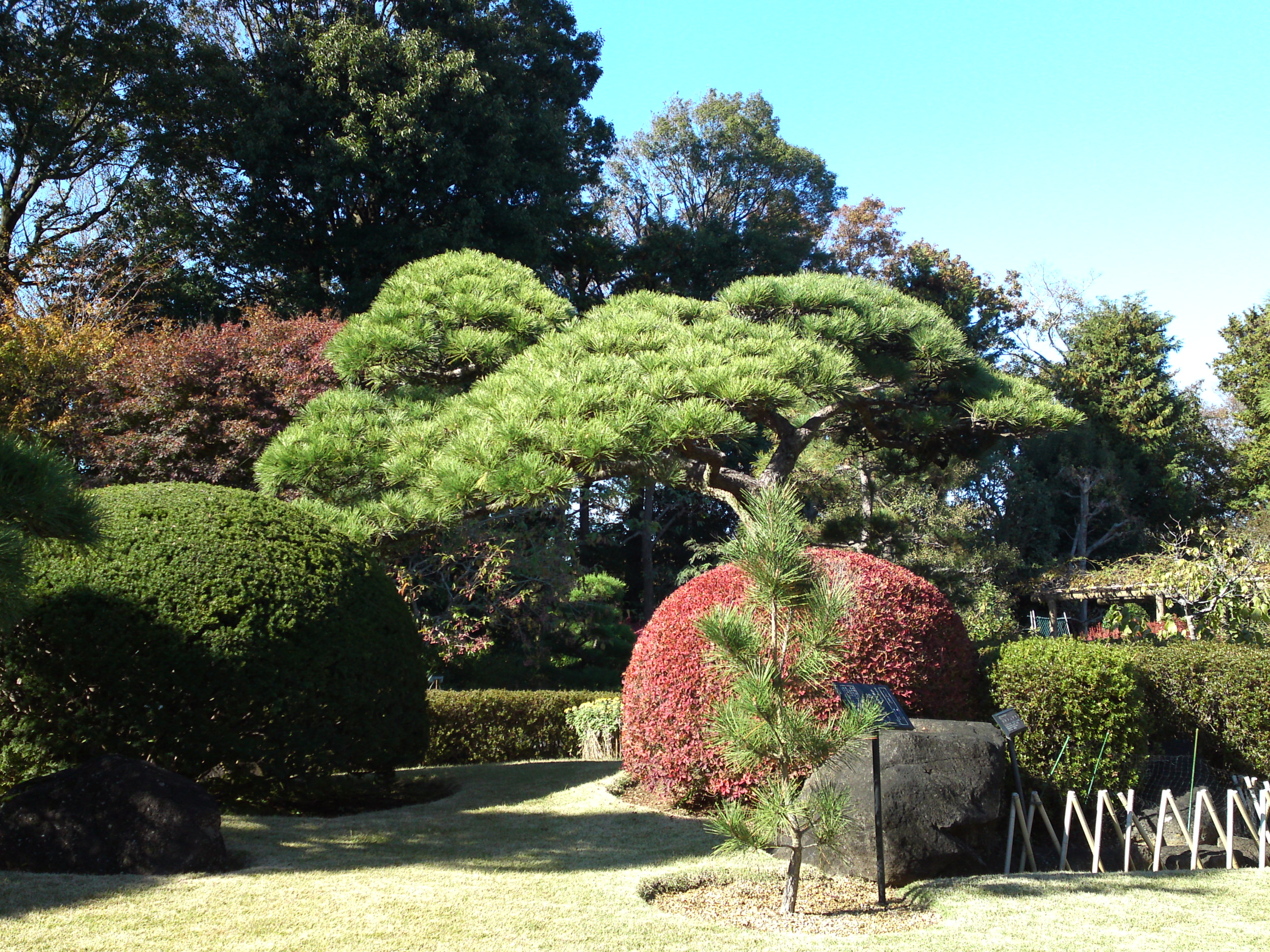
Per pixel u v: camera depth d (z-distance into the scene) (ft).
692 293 82.02
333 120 59.00
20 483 13.71
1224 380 100.78
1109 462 89.81
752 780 20.35
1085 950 12.58
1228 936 13.19
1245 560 33.91
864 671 20.66
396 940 12.38
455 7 65.00
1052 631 65.10
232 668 19.71
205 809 16.60
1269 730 22.25
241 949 11.94
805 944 12.76
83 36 55.26
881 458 41.16
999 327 104.06
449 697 32.14
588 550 81.00
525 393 24.18
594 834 19.60
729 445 54.70
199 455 39.04
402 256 57.77
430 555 39.78
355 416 26.55
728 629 14.61
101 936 12.29
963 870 17.11
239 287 63.77
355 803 22.88
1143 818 20.71
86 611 19.53
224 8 67.21
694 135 99.09
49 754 19.25
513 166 62.90
